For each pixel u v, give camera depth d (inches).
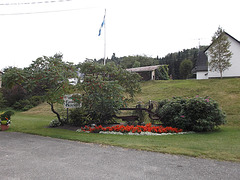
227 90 679.1
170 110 356.2
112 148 195.5
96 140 233.0
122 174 125.7
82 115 377.4
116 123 407.5
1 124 331.0
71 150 188.1
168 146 200.7
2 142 228.7
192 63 2276.1
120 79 414.9
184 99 355.3
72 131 320.8
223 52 890.1
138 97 776.9
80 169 135.0
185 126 328.2
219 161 151.7
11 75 311.6
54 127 371.9
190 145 205.3
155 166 140.9
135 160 155.1
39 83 331.0
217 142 222.5
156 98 729.6
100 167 138.9
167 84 971.9
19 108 973.8
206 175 124.1
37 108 898.1
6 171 131.9
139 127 317.7
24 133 297.1
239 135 274.1
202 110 317.4
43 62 335.9
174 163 147.5
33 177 121.6
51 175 124.6
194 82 904.9
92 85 324.5
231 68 926.4
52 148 197.0
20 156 167.8
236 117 448.1
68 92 358.9
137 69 1365.7
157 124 394.9
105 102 329.7
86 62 409.1
